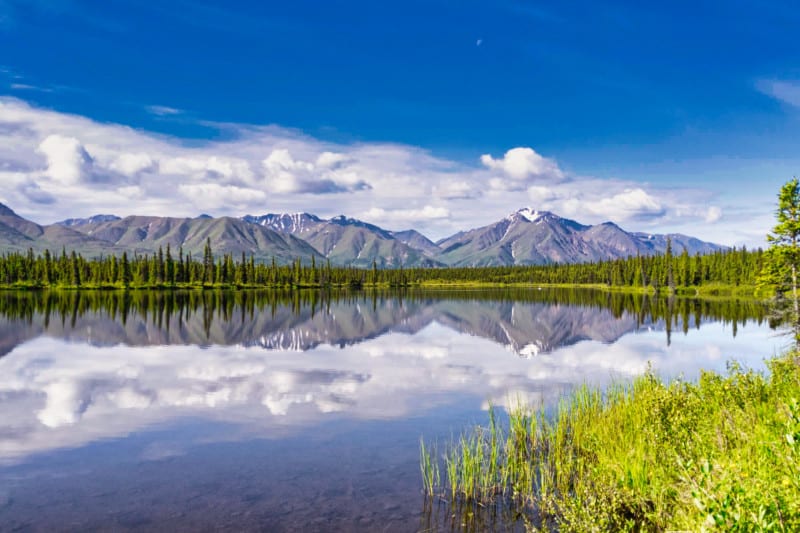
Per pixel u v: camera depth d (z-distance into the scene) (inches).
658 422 571.2
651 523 426.3
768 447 356.5
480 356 1692.9
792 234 1846.7
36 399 1062.4
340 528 496.4
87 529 499.5
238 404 1015.0
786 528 245.4
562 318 3211.1
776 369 773.3
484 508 535.8
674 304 4340.6
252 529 497.7
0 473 651.5
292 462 684.1
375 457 700.0
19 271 6343.5
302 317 3186.5
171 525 506.6
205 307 3843.5
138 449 743.1
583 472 589.9
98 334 2230.6
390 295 6747.1
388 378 1291.8
